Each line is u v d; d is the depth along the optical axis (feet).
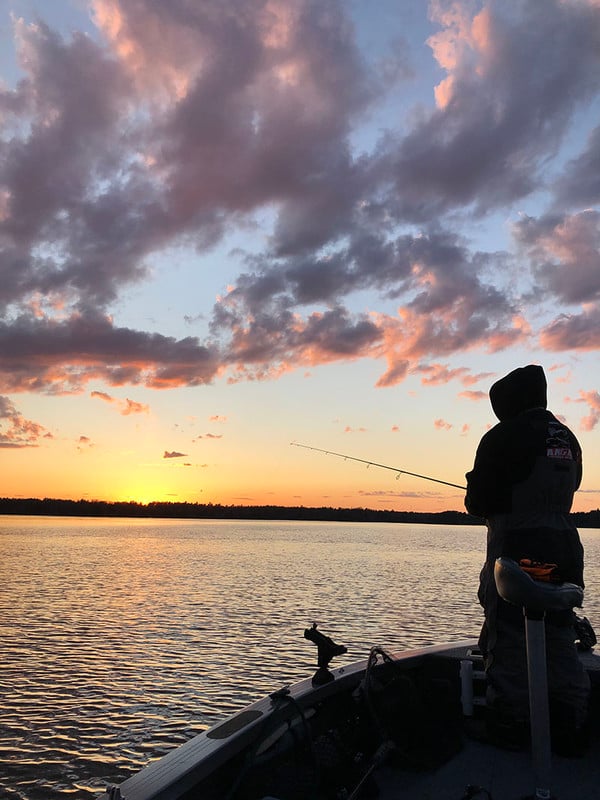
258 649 85.97
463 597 157.89
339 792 8.73
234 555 349.41
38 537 566.77
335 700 11.07
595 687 11.43
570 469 10.41
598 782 9.27
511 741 10.38
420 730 10.16
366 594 162.91
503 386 11.13
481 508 10.68
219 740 8.02
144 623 109.09
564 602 7.06
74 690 62.44
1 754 44.21
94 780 39.91
